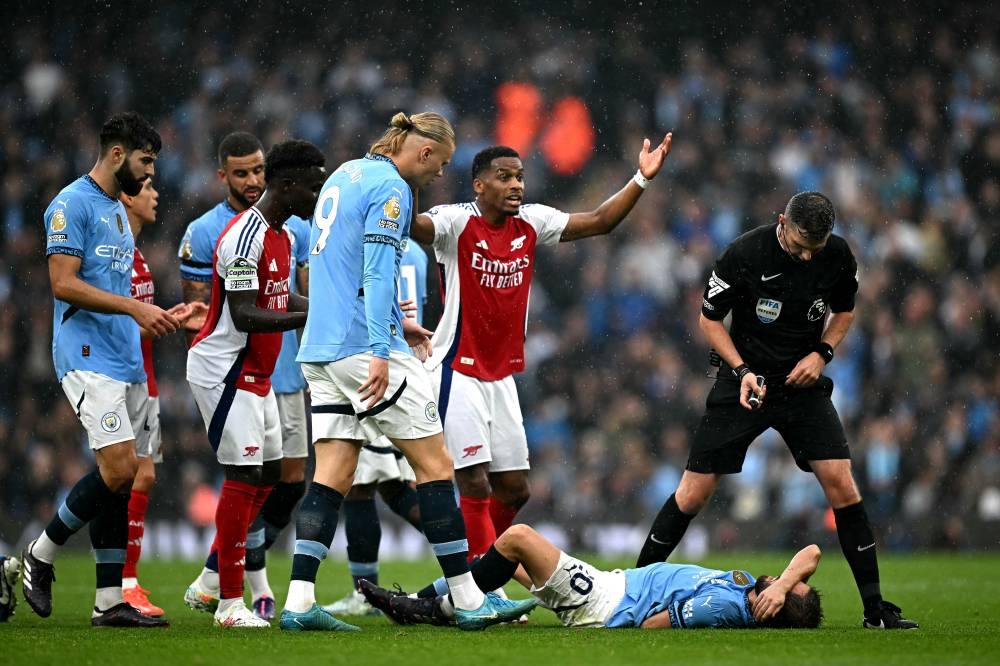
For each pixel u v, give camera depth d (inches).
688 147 2829.7
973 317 2532.0
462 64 2938.0
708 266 2623.0
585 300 2556.6
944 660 650.2
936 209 2733.8
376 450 1066.7
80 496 858.8
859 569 874.8
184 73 2859.3
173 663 637.9
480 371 957.8
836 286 898.1
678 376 2396.7
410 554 1892.2
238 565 888.3
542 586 813.9
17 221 2655.0
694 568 823.7
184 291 1045.2
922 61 2957.7
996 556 1893.5
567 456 2276.1
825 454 888.3
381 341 750.5
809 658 653.3
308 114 2827.3
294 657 654.5
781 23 2984.7
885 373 2374.5
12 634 781.3
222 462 892.0
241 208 1044.5
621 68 2945.4
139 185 890.1
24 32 2849.4
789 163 2787.9
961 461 2228.1
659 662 636.7
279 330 863.1
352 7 2965.1
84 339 866.1
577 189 2842.0
